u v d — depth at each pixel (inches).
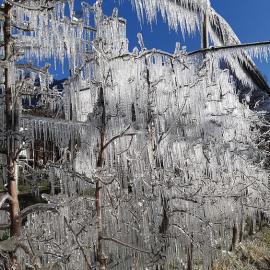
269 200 444.5
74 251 190.9
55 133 223.3
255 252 430.9
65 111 233.5
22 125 203.6
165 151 291.3
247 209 413.1
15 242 134.8
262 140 472.1
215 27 347.3
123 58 240.4
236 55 354.3
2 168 190.2
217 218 324.2
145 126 268.2
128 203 232.8
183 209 284.8
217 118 350.3
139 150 261.0
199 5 306.7
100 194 213.8
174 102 292.0
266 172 467.5
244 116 413.7
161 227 265.7
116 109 233.8
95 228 207.6
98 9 226.5
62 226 195.0
